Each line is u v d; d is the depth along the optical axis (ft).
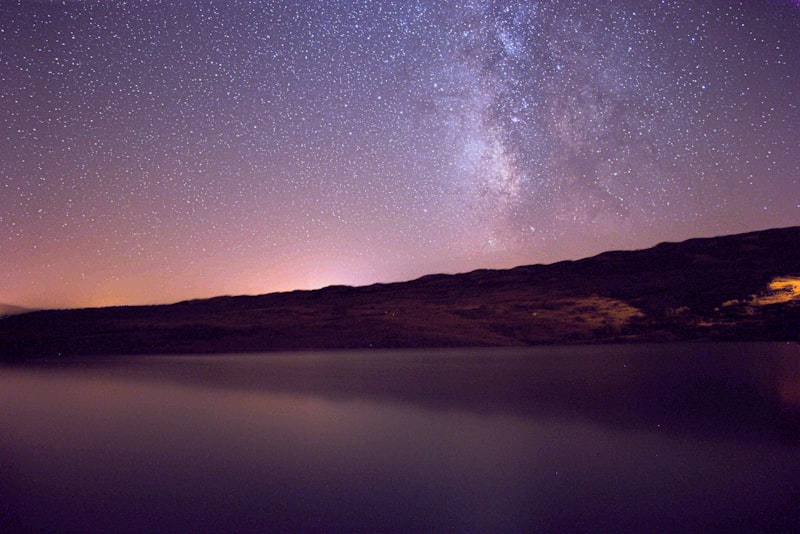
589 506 15.65
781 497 15.97
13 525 15.17
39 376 55.01
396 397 35.09
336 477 18.71
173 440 24.72
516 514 15.23
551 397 33.50
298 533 14.33
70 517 15.67
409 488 17.46
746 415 26.61
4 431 27.53
